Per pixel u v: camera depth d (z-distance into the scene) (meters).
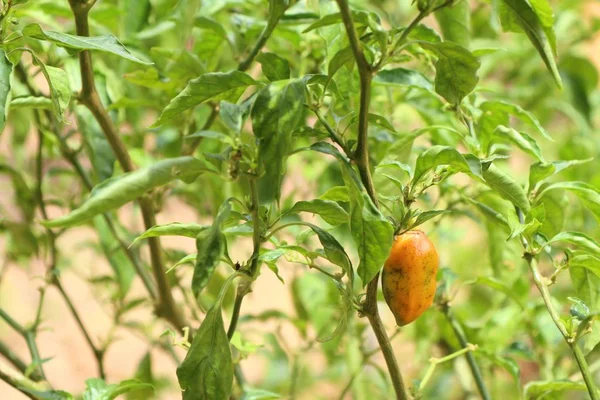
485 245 1.29
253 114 0.80
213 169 0.83
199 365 0.82
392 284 0.84
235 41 1.08
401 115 1.22
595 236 1.30
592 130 1.53
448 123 1.08
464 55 0.82
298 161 1.30
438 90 0.84
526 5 0.84
